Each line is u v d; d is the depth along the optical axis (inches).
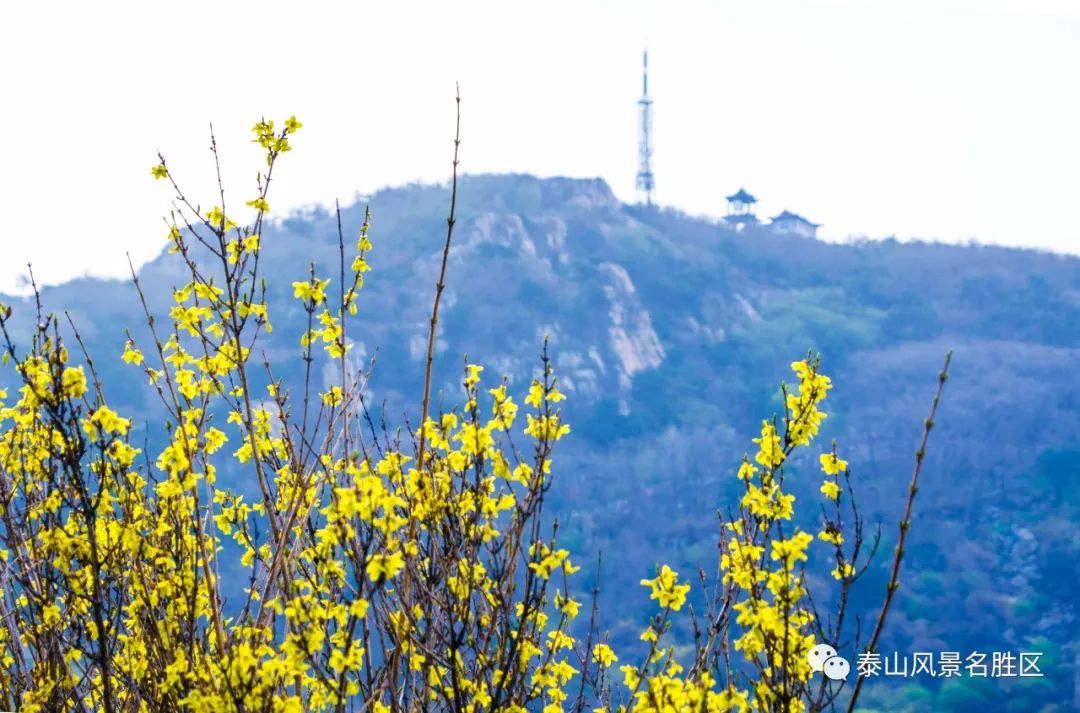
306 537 292.2
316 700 267.4
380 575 238.4
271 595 276.4
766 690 257.0
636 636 4030.5
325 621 264.5
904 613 4313.5
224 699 246.7
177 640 285.9
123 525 285.0
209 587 269.9
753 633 256.7
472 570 261.9
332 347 306.7
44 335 269.1
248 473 3171.8
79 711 276.4
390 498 242.2
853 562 253.0
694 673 272.7
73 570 289.6
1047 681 3873.0
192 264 305.9
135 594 289.1
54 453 263.0
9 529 281.9
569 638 287.1
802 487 4473.4
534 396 272.2
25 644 311.9
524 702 269.6
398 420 3046.3
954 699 3513.8
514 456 273.4
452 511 268.1
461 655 269.3
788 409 279.9
